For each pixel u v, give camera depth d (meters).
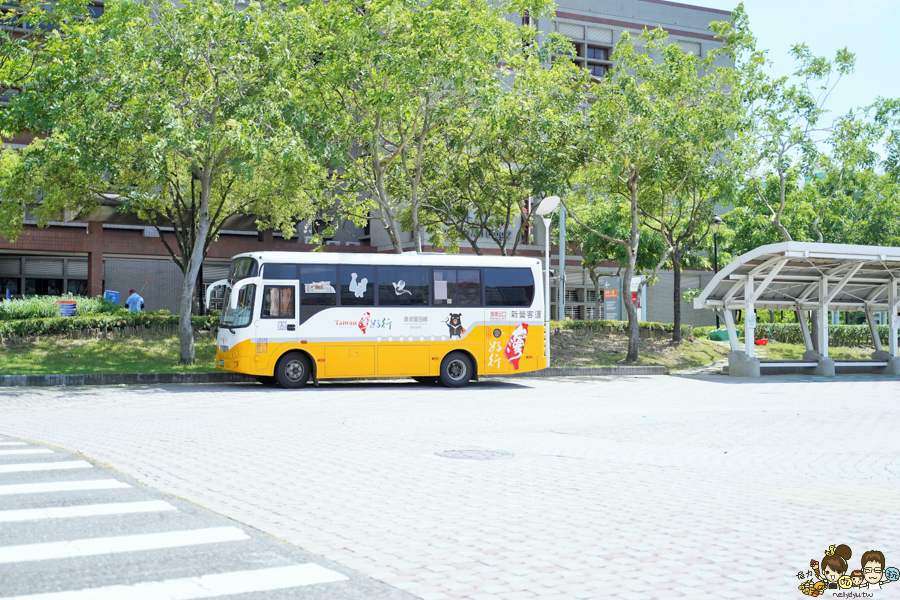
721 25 28.34
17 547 5.58
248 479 8.08
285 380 20.61
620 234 39.62
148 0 21.22
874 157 30.86
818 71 29.19
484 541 5.89
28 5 21.89
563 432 12.24
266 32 21.22
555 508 7.02
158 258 38.31
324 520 6.47
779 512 6.95
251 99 20.78
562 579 4.97
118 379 20.61
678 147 27.16
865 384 23.58
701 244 38.91
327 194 29.86
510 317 22.55
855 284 29.33
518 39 26.14
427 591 4.72
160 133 20.11
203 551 5.53
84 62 19.69
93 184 23.75
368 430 12.10
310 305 20.80
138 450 9.73
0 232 24.94
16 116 19.78
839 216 36.03
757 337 38.16
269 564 5.24
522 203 30.11
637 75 27.41
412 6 22.50
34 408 14.88
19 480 7.81
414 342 21.55
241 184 26.20
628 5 48.12
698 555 5.55
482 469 8.92
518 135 27.38
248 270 20.91
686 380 24.92
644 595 4.68
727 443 11.28
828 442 11.48
